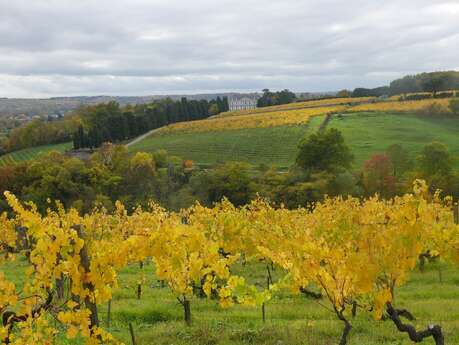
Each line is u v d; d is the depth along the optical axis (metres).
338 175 62.44
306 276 8.70
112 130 113.50
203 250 7.59
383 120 104.44
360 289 8.37
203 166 83.81
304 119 106.88
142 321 13.33
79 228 6.89
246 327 12.12
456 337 10.84
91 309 6.96
